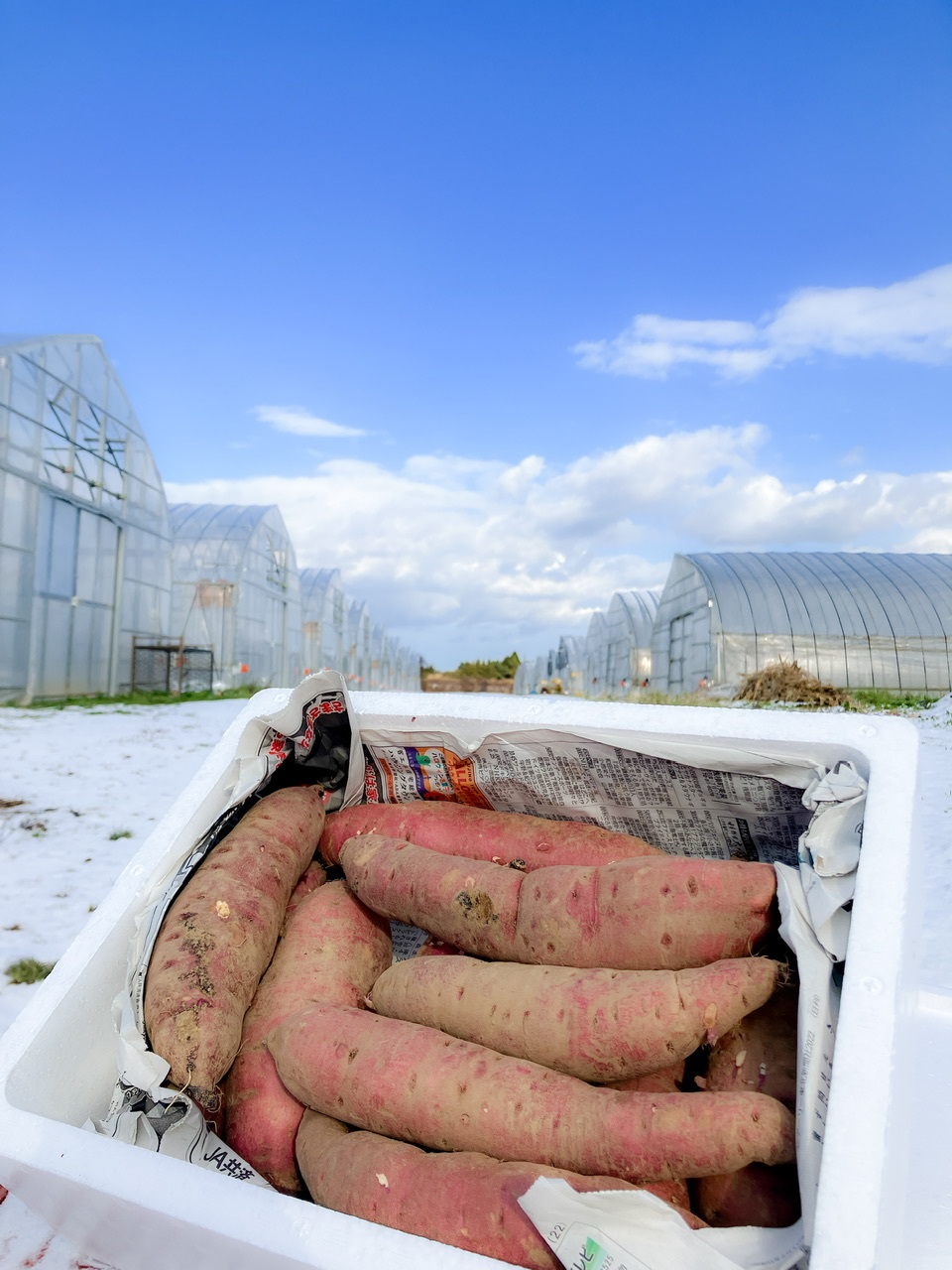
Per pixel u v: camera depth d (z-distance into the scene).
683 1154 0.98
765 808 1.31
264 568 26.03
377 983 1.41
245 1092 1.29
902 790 1.02
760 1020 1.14
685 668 23.91
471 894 1.35
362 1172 1.07
